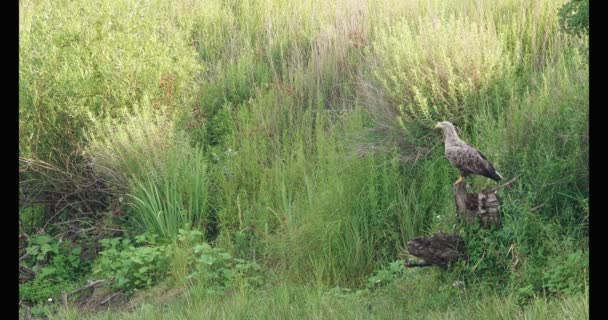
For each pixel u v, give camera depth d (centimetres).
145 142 1080
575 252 754
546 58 1060
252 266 955
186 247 987
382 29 1131
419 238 777
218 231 1073
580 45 1052
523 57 1107
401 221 924
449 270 783
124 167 1079
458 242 779
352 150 1016
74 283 1045
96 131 1106
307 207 977
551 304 668
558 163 831
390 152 998
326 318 723
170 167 1073
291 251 933
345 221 921
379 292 833
